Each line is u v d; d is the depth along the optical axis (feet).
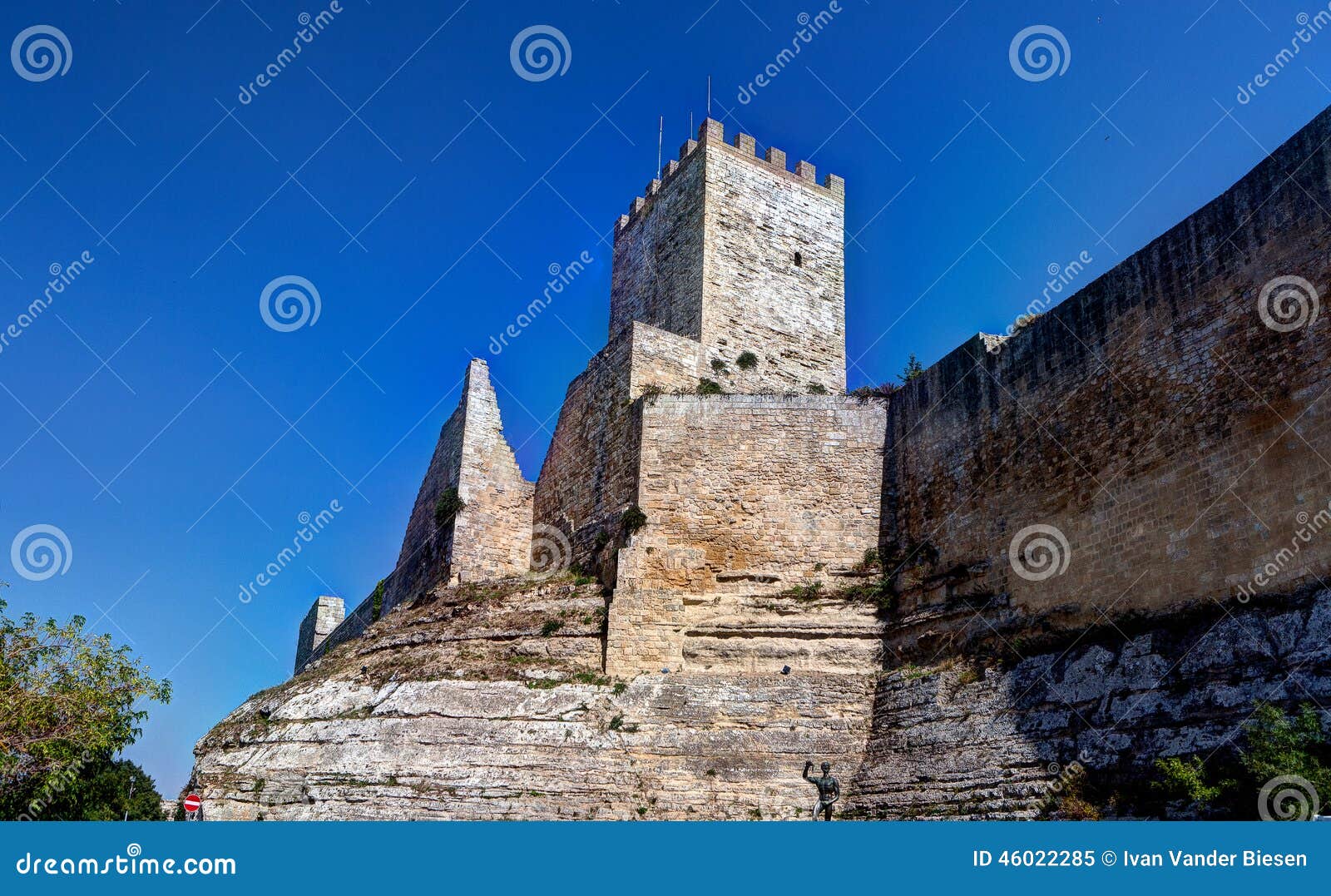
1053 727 94.89
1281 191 89.86
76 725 96.43
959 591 118.01
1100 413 105.29
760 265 170.30
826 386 169.48
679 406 139.13
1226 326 93.30
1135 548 98.58
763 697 116.57
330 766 113.70
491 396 168.25
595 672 123.65
